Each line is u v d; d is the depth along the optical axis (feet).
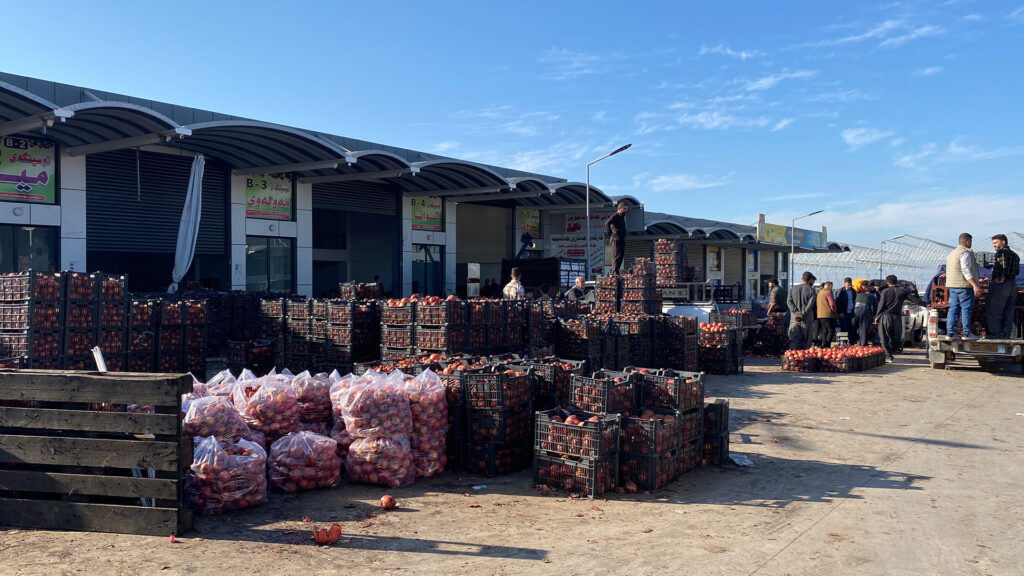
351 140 91.35
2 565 15.02
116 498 17.94
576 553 16.35
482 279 129.59
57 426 17.69
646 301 51.55
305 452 21.29
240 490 19.22
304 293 88.84
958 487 22.17
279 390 22.93
